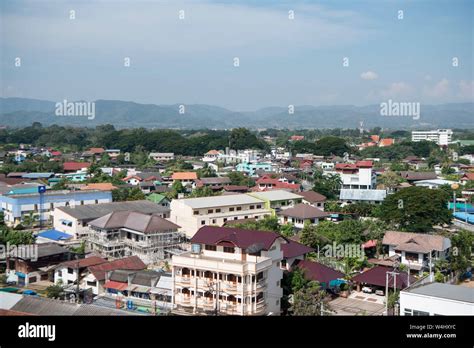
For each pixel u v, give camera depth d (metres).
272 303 48.50
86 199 97.44
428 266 61.97
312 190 114.19
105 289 54.88
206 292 46.91
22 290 56.28
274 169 165.75
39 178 136.25
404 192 80.81
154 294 51.69
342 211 97.19
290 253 56.91
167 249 70.25
